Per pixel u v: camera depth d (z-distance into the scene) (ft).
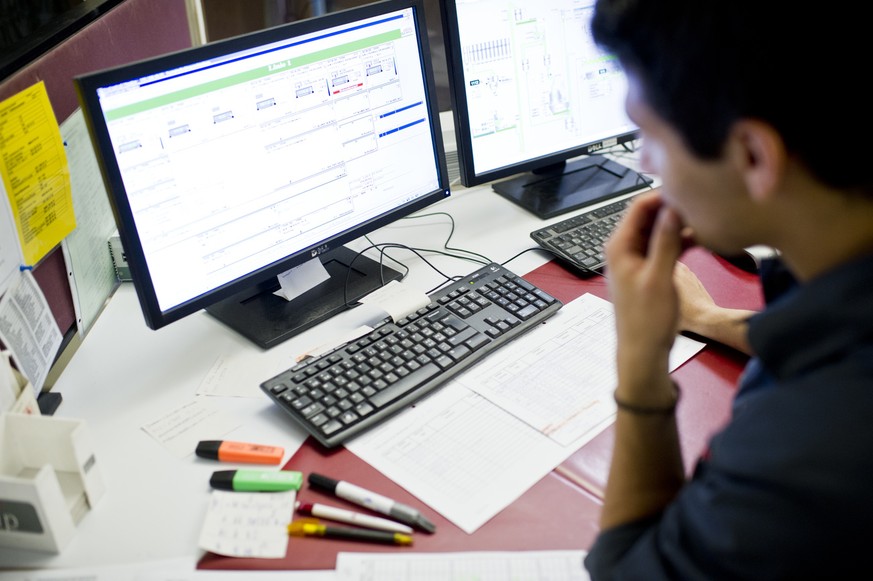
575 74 4.54
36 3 5.56
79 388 3.32
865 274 1.66
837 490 1.51
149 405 3.20
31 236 3.29
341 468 2.83
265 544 2.52
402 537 2.52
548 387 3.18
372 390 3.09
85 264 3.78
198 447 2.90
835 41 1.46
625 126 4.81
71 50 3.66
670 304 2.17
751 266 3.95
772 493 1.59
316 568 2.45
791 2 1.46
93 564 2.49
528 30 4.32
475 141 4.35
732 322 3.33
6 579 2.44
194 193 3.27
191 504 2.71
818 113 1.51
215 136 3.28
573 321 3.59
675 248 2.15
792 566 1.57
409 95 3.96
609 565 2.09
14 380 2.87
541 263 4.13
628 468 2.23
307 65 3.51
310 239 3.75
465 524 2.58
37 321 3.25
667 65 1.65
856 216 1.65
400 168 4.04
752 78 1.53
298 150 3.58
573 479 2.74
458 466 2.81
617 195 4.75
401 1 3.75
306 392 3.08
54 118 3.48
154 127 3.09
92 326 3.76
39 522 2.47
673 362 3.31
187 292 3.36
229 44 3.20
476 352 3.34
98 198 3.96
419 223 4.58
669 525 1.86
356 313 3.75
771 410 1.68
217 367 3.42
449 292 3.68
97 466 2.72
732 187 1.72
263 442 2.97
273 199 3.55
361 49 3.69
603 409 3.05
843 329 1.67
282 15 4.98
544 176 4.96
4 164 3.12
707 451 2.03
